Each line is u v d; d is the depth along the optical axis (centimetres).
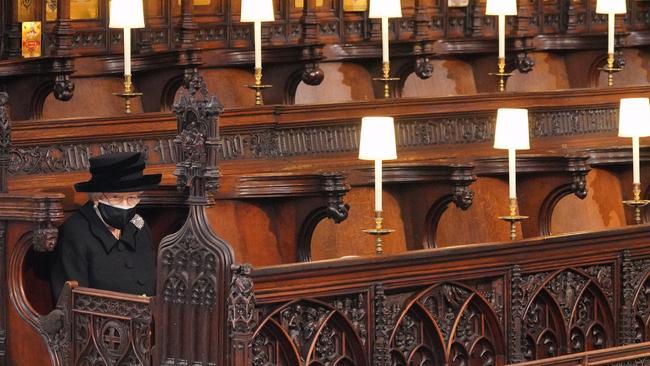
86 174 1006
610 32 1380
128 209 940
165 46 1209
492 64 1393
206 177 793
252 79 1245
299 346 815
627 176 1259
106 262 929
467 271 886
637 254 984
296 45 1198
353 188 1109
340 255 1098
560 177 1134
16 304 913
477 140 1255
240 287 772
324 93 1291
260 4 1148
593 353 891
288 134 1144
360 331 840
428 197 1098
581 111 1336
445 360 879
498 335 908
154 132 1054
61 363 877
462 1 1410
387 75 1236
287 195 1012
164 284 809
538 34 1464
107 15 1170
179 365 802
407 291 865
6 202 905
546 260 928
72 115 1138
